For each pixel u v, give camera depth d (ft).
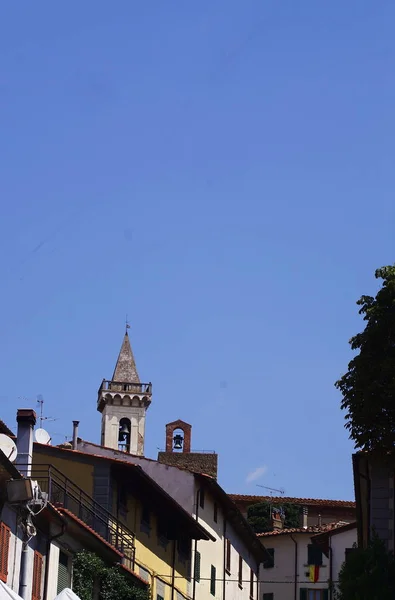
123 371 527.81
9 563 117.29
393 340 146.10
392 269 150.71
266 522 361.71
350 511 380.17
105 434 517.14
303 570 307.37
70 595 111.34
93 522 168.55
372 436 143.74
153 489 186.09
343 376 147.74
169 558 205.36
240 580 261.03
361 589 135.03
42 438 181.27
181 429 409.08
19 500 112.16
